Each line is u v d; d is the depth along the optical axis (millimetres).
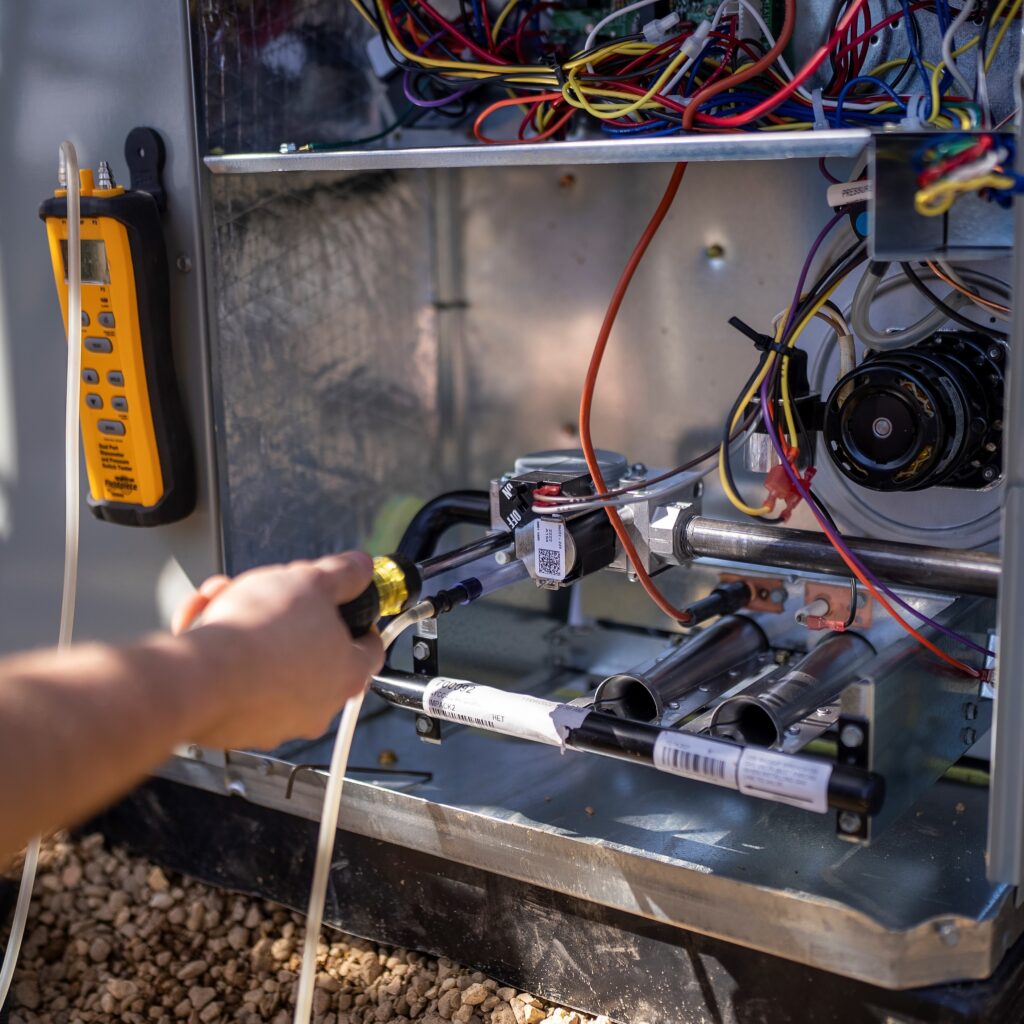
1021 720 964
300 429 1579
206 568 1466
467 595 1193
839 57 1285
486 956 1303
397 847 1342
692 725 1161
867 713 1015
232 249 1434
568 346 1704
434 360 1813
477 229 1747
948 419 1161
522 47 1521
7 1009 1370
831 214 1451
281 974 1365
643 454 1671
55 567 1587
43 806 550
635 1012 1210
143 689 593
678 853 1194
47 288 1488
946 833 1264
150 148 1377
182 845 1538
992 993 1035
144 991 1380
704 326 1580
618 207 1616
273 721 678
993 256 997
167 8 1341
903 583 1150
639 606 1627
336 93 1594
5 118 1481
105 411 1413
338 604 787
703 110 1282
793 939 1083
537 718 1157
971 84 1293
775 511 1535
